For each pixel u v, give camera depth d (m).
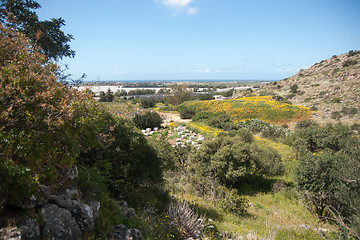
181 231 5.64
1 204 2.58
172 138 27.36
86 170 4.94
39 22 7.14
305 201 9.88
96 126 4.22
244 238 6.34
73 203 3.64
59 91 3.50
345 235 6.08
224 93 86.12
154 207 7.16
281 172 14.77
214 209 9.05
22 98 3.02
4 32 3.48
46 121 3.13
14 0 6.32
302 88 64.25
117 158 6.93
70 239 3.27
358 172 6.44
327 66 76.12
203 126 36.78
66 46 8.23
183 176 12.81
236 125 35.81
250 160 12.95
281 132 29.17
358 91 47.25
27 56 3.47
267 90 76.62
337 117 38.50
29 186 2.93
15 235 2.51
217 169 12.84
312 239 6.84
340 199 7.18
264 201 11.55
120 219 4.75
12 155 3.12
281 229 7.65
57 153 3.68
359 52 76.50
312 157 9.71
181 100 66.75
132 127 8.14
